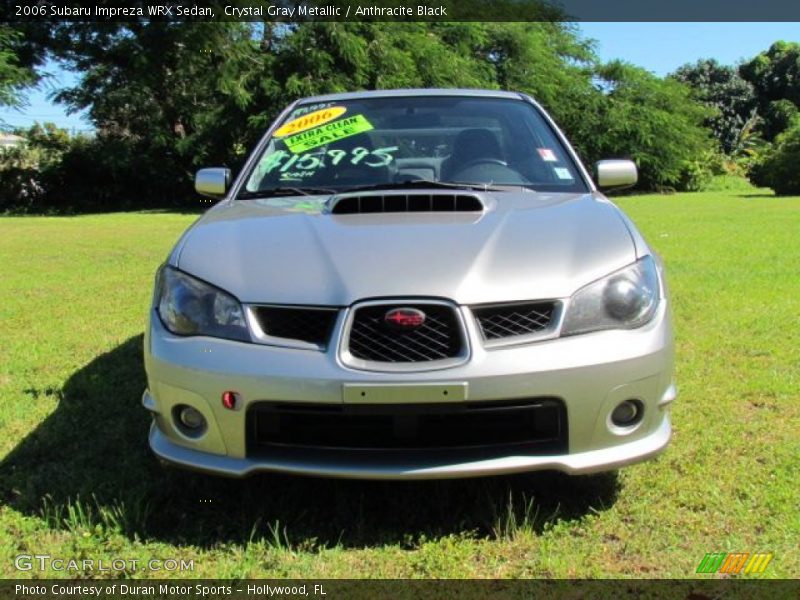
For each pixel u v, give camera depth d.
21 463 3.17
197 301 2.58
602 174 3.66
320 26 22.17
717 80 53.94
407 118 3.90
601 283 2.52
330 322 2.42
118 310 6.20
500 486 2.89
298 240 2.73
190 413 2.56
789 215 13.80
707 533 2.54
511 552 2.46
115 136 25.88
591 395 2.41
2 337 5.30
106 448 3.29
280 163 3.71
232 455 2.50
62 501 2.82
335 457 2.45
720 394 3.86
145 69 22.92
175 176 26.02
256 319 2.48
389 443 2.43
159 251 10.39
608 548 2.47
